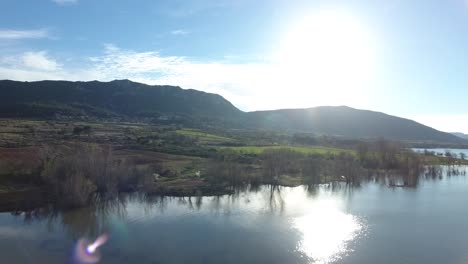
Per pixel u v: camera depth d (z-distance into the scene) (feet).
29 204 230.89
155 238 176.04
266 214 219.20
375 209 232.94
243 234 181.78
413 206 241.96
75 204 228.22
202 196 268.41
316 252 158.71
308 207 237.66
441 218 211.41
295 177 349.61
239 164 359.25
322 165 362.33
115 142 456.86
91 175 253.03
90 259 151.23
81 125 622.13
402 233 182.91
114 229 188.96
